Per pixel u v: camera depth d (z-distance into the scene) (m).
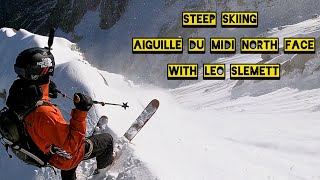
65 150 3.39
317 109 8.16
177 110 10.06
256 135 6.16
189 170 4.33
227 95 13.55
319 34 14.62
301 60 12.70
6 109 3.50
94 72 5.73
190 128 6.59
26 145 3.40
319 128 6.37
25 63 3.32
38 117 3.30
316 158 4.98
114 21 37.41
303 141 5.65
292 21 27.86
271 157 5.06
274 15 28.94
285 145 5.52
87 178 4.37
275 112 8.71
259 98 11.24
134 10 36.62
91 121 5.03
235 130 6.71
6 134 3.40
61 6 40.47
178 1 34.38
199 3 32.69
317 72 11.86
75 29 39.19
